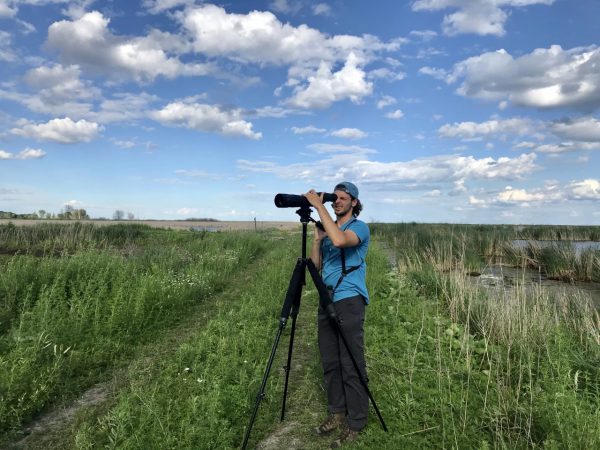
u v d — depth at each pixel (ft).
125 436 12.82
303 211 12.92
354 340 12.99
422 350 19.74
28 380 15.72
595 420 12.55
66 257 32.58
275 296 30.78
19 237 63.67
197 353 19.26
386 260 51.06
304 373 18.11
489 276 43.21
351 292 13.10
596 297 34.47
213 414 13.30
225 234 84.48
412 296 30.09
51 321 20.90
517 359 18.81
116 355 20.22
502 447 12.10
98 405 15.60
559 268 46.65
